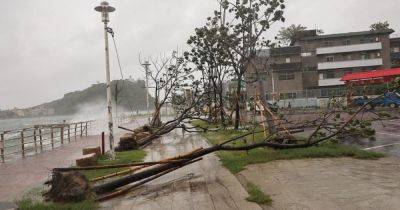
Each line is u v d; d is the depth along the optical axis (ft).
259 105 57.77
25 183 35.12
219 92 92.94
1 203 27.81
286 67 207.72
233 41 77.77
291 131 55.47
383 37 212.43
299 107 170.19
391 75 111.45
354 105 47.88
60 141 74.74
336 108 53.52
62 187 27.96
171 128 78.69
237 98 77.41
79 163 40.81
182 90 117.08
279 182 29.19
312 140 47.09
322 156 39.47
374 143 50.14
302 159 38.70
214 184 30.76
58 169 30.71
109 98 48.49
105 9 48.01
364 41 213.46
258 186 28.35
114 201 27.86
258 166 36.37
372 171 31.48
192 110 109.91
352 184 27.22
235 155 43.86
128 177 31.65
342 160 37.32
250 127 70.90
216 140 62.69
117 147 60.80
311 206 22.52
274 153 41.65
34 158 53.52
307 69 216.74
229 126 86.02
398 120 81.82
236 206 23.77
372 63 212.43
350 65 213.05
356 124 43.01
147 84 139.33
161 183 32.99
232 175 33.86
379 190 25.13
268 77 209.46
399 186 25.96
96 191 29.96
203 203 25.16
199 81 106.32
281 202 23.79
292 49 208.44
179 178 34.50
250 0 72.90
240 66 77.71
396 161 36.01
